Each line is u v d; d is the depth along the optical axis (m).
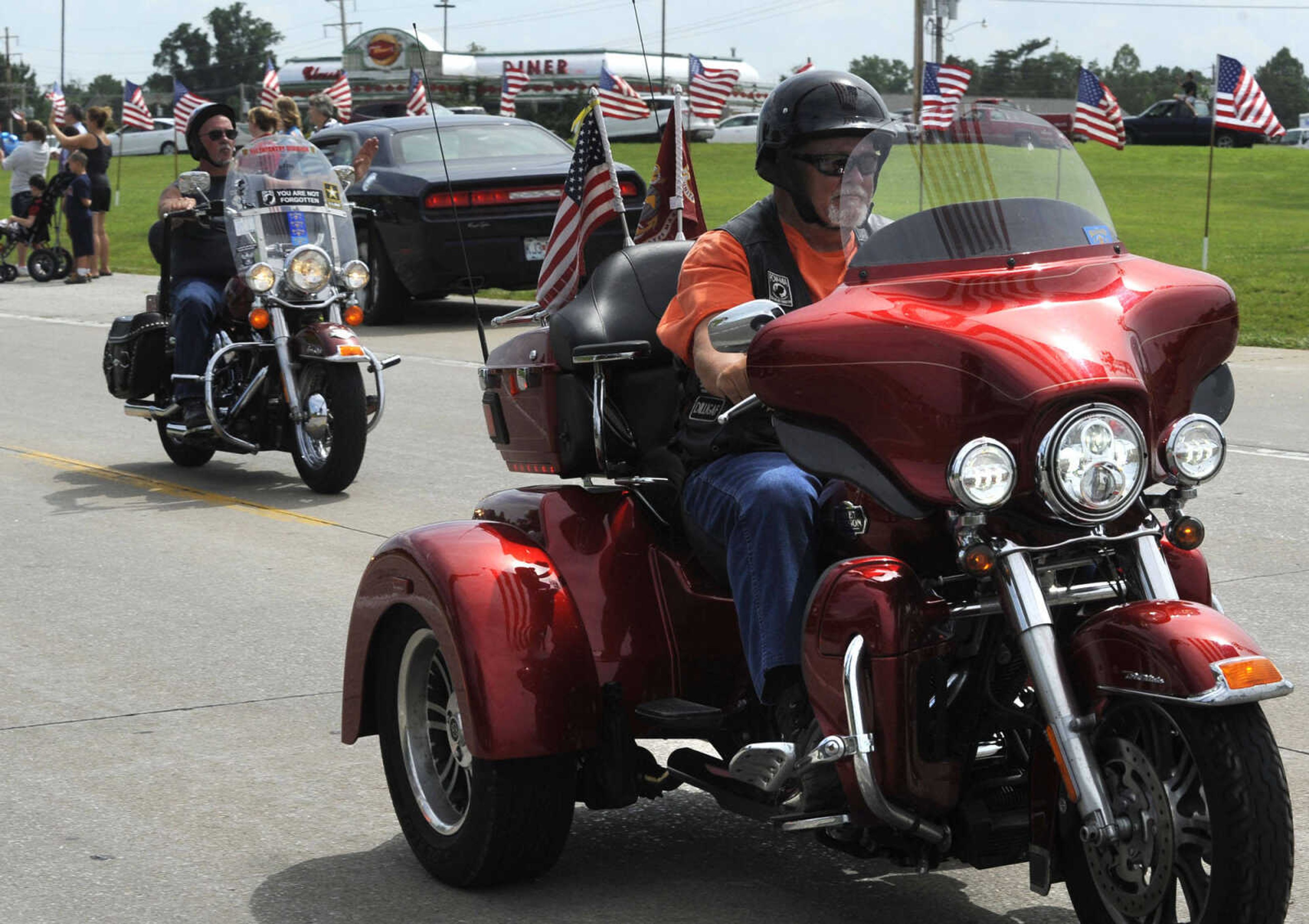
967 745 3.19
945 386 2.99
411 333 16.05
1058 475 2.91
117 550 7.77
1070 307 3.09
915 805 3.14
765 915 3.69
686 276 3.83
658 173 4.96
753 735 3.68
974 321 3.04
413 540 3.92
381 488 9.09
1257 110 19.20
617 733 3.71
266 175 8.94
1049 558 3.08
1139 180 36.50
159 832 4.31
